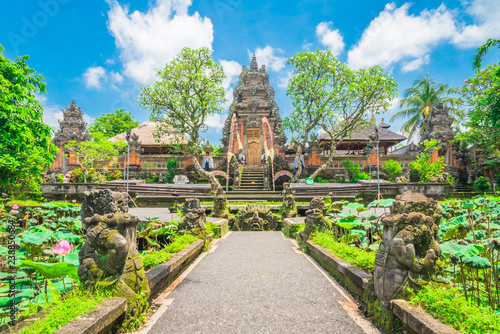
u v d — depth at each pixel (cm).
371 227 595
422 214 310
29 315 298
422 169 2445
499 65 1689
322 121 2388
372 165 2702
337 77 2283
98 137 2852
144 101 2177
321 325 335
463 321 240
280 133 3216
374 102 2264
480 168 2716
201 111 2302
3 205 905
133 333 313
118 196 354
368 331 319
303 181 2445
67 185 1814
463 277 359
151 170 2944
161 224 748
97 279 314
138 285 342
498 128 1991
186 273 547
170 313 366
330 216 838
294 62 2297
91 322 250
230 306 390
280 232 1163
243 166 2691
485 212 601
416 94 3494
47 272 292
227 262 630
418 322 252
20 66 1478
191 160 2939
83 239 550
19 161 1370
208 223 995
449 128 3020
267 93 3228
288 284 480
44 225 672
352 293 429
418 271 299
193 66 2191
